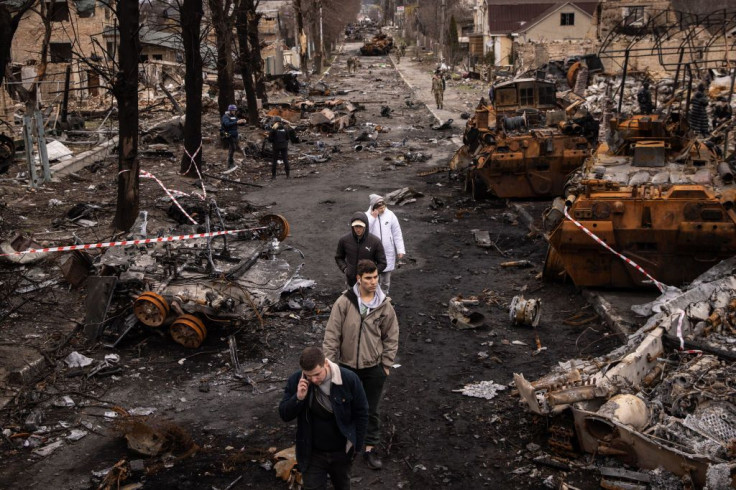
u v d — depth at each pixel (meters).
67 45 37.66
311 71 61.88
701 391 6.05
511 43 61.19
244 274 9.71
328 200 16.81
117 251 9.63
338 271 11.59
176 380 7.84
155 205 15.05
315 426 4.86
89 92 32.75
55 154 19.72
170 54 41.91
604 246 9.35
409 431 6.71
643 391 6.37
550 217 10.45
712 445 5.39
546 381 6.40
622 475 5.59
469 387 7.51
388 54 84.06
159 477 6.02
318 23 64.62
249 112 28.78
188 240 10.95
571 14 55.09
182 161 19.12
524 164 15.40
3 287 9.92
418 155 22.44
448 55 65.75
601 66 32.25
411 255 12.53
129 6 12.52
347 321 5.81
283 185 18.78
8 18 10.33
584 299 10.01
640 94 21.11
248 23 32.59
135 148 13.13
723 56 32.50
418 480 5.92
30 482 5.96
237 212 15.29
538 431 6.52
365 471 6.07
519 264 11.62
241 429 6.82
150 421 6.64
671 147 11.57
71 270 10.10
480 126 17.94
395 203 16.52
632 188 9.70
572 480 5.77
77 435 6.66
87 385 7.68
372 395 5.96
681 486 5.39
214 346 8.68
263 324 9.14
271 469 6.12
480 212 15.55
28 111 20.45
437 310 9.87
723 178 10.12
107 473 6.01
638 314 8.86
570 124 15.74
